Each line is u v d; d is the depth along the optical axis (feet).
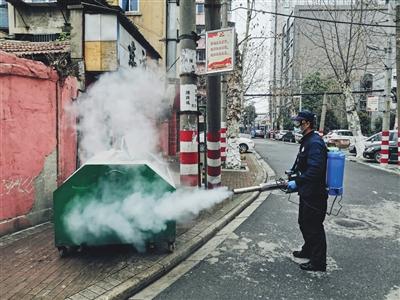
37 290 12.12
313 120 14.89
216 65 21.65
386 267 14.92
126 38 32.73
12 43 30.53
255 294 12.55
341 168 14.35
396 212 24.16
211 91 23.36
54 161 21.03
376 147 56.03
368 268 14.82
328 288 13.01
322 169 14.03
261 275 14.12
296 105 140.15
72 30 28.48
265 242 18.08
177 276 14.08
